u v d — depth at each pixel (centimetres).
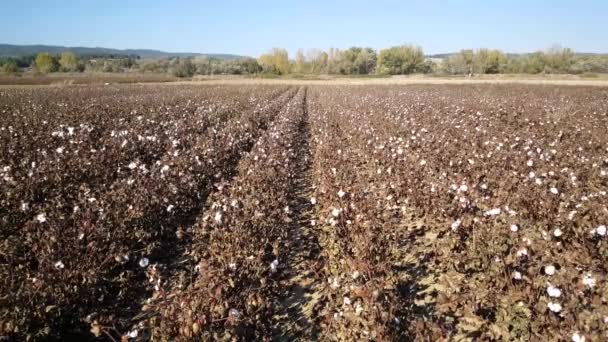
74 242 542
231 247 562
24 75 7906
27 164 883
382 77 8125
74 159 889
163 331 405
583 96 2839
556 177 849
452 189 743
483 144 1150
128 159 999
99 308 489
